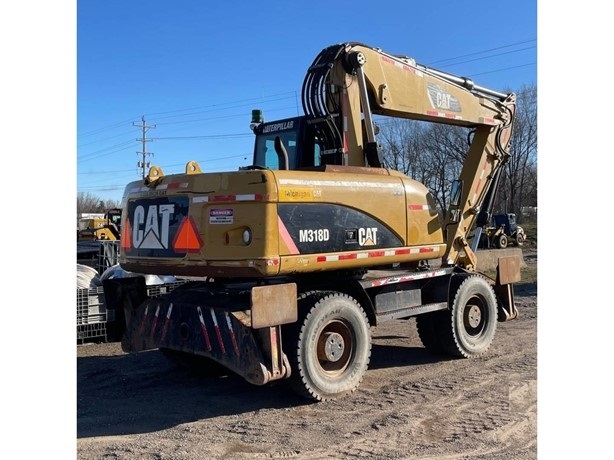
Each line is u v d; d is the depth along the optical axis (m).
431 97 7.71
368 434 4.81
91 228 20.34
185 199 5.68
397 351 7.98
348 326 5.94
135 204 6.24
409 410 5.40
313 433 4.84
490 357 7.50
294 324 5.55
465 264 8.41
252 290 5.05
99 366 7.18
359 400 5.73
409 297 6.96
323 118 6.58
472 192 8.53
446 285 7.32
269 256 5.13
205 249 5.46
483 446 4.55
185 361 6.77
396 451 4.45
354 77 6.77
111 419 5.22
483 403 5.59
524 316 10.77
